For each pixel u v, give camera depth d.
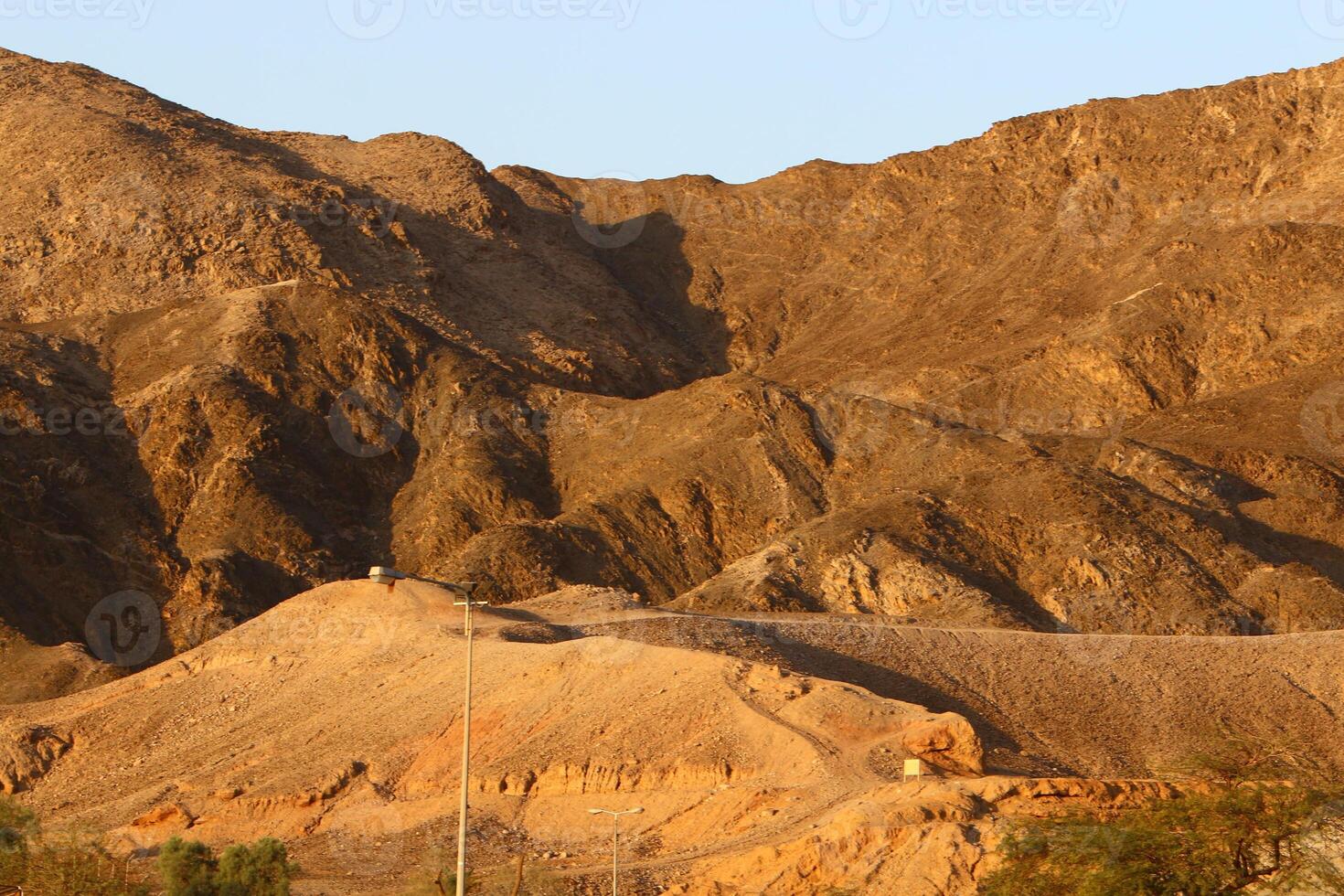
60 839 86.75
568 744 96.12
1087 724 106.69
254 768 104.06
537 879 77.19
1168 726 106.75
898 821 73.81
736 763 90.44
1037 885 60.06
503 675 106.94
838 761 88.19
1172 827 59.09
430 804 94.69
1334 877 56.53
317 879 86.06
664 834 86.50
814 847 73.62
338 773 99.00
